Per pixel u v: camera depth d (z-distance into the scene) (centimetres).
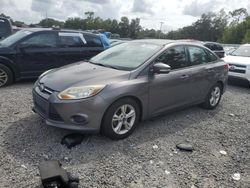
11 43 744
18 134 436
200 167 382
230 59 973
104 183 331
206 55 603
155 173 359
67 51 809
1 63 722
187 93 543
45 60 779
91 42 859
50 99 405
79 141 412
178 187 335
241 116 611
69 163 365
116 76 434
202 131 506
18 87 736
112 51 550
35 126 468
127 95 426
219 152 430
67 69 486
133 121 452
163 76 483
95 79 421
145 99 457
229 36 6838
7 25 1012
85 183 328
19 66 746
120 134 436
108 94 405
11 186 313
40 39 772
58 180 303
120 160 382
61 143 412
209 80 594
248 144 467
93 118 401
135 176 349
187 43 557
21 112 533
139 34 7438
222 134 500
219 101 661
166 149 424
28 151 387
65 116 397
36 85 462
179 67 525
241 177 367
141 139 450
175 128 508
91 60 545
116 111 421
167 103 504
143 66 460
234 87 952
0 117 502
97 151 399
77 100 393
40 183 321
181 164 386
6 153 379
